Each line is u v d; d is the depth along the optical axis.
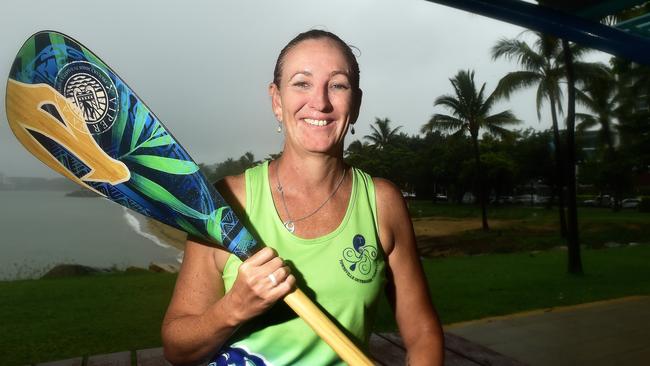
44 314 5.77
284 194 1.17
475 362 2.76
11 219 66.31
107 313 5.84
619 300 6.55
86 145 1.23
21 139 1.19
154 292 7.28
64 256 30.75
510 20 2.63
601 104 22.42
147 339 4.71
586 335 4.91
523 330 5.11
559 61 19.03
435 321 1.31
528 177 44.97
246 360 1.10
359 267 1.13
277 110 1.24
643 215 33.41
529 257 12.75
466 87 29.45
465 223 31.95
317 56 1.15
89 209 97.31
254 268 0.99
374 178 1.28
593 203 46.25
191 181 1.19
